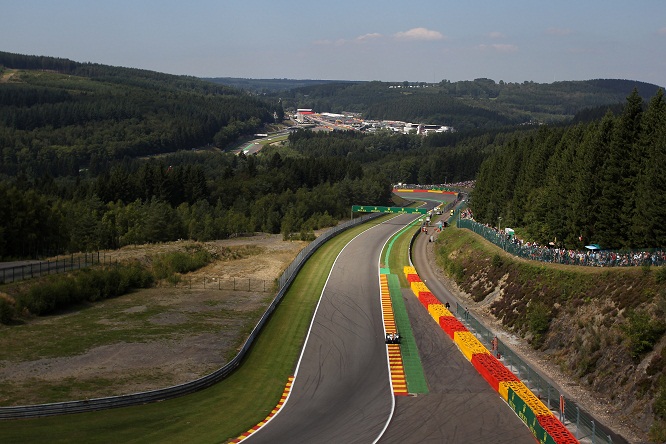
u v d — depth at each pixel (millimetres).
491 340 76250
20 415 50812
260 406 58188
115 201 184375
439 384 64250
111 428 50688
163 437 50156
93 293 95125
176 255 123125
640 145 87062
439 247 143625
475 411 57188
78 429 49750
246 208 190000
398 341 78062
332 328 84438
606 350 62938
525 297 84562
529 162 134250
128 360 68562
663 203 77438
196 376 64500
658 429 49906
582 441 49938
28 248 118062
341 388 63219
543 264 88688
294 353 74062
